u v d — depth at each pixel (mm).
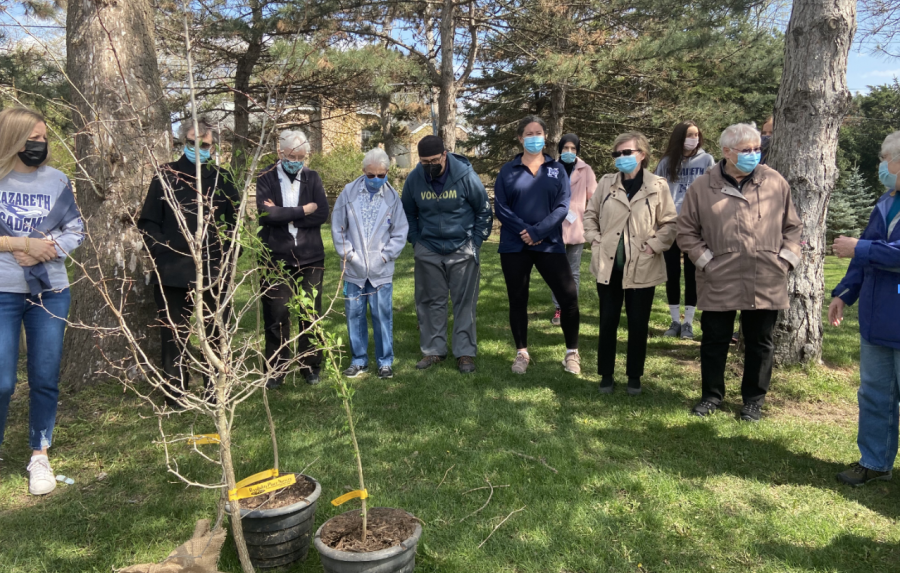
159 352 4492
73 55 4238
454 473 3145
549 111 17547
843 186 20031
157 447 3467
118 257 4277
